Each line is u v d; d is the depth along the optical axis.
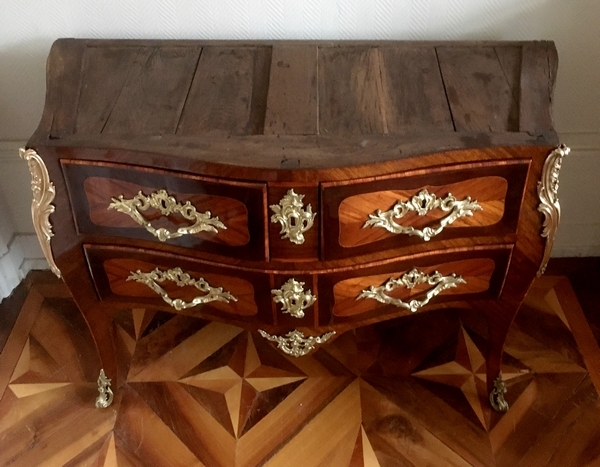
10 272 1.63
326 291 1.06
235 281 1.06
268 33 1.26
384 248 1.00
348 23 1.24
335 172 0.88
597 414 1.33
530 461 1.25
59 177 0.96
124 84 1.03
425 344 1.50
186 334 1.53
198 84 1.03
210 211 0.95
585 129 1.45
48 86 1.03
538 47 1.05
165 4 1.22
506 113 0.96
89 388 1.41
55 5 1.23
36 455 1.27
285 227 0.94
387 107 0.98
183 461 1.26
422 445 1.29
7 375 1.43
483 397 1.37
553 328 1.52
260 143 0.91
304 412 1.36
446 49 1.09
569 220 1.65
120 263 1.08
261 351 1.49
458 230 1.00
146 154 0.90
